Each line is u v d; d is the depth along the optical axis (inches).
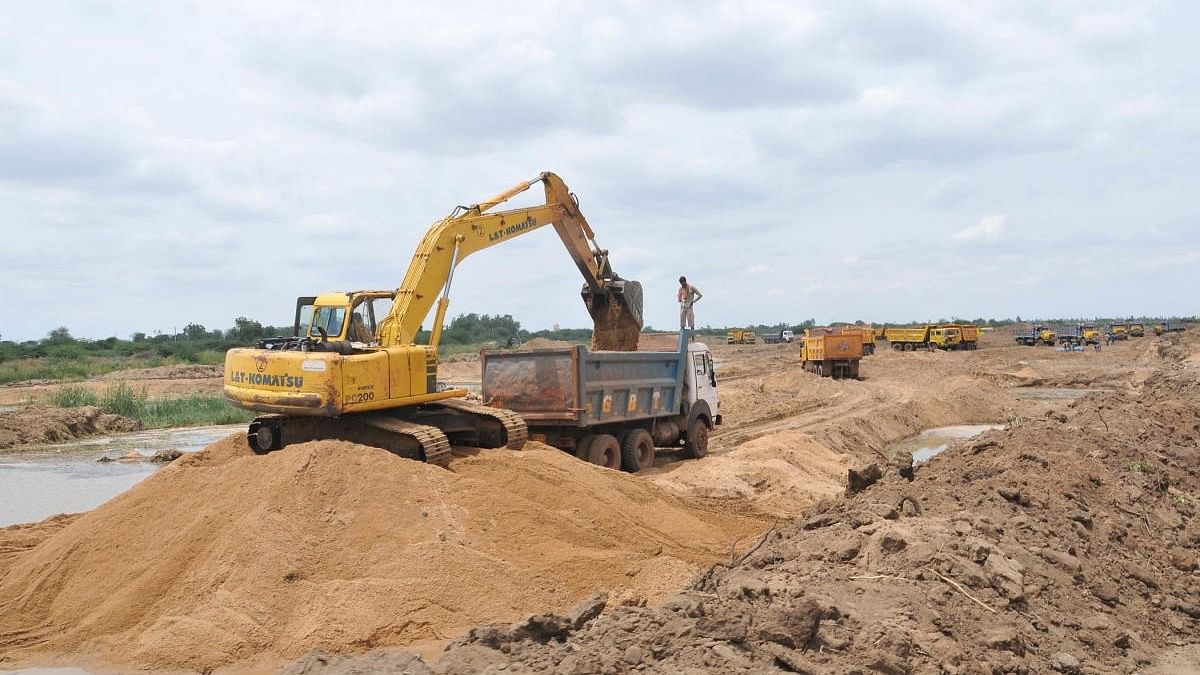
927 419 1252.5
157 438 1046.4
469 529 434.6
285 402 503.2
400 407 549.3
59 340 3004.4
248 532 391.9
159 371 2086.6
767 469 690.8
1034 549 339.9
